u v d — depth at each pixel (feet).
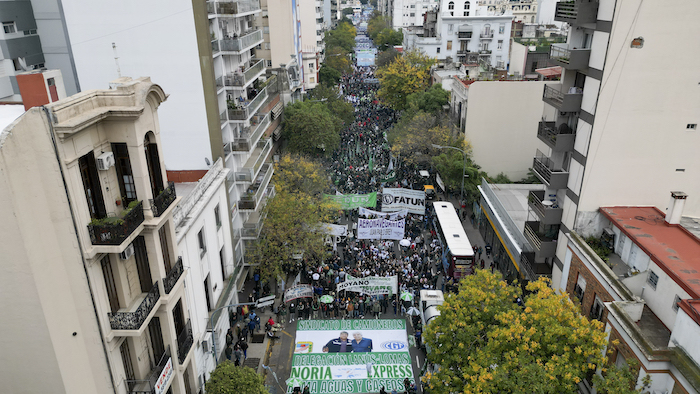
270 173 136.56
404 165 192.54
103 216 51.52
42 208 44.78
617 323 69.41
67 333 49.08
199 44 91.97
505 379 60.59
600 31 82.12
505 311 72.28
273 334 103.96
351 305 108.17
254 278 121.80
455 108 184.24
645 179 88.28
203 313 84.12
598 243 88.99
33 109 42.47
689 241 76.28
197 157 99.55
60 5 110.52
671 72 81.00
